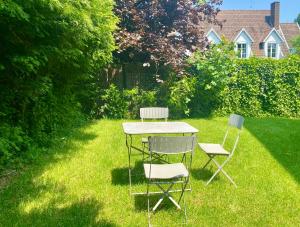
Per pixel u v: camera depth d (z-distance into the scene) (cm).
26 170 498
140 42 979
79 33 598
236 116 486
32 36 524
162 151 343
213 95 1034
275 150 638
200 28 1109
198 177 477
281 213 368
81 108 988
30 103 620
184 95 995
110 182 453
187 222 345
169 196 372
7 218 343
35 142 611
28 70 521
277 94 1087
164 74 1045
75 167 515
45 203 381
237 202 395
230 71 1032
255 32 2494
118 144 663
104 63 910
